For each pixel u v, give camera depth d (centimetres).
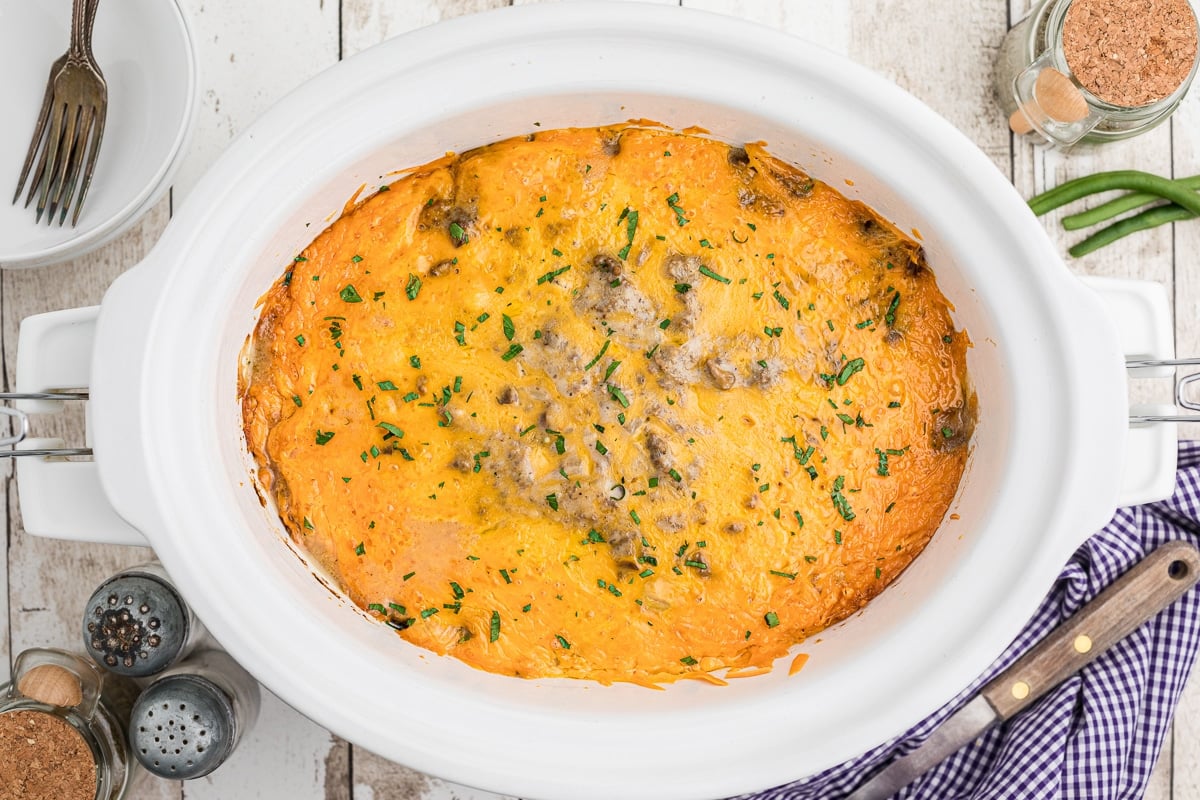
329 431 52
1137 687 61
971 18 62
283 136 49
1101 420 50
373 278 52
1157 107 58
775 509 52
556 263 51
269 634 50
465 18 48
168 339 50
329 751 62
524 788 50
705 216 52
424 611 52
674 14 48
